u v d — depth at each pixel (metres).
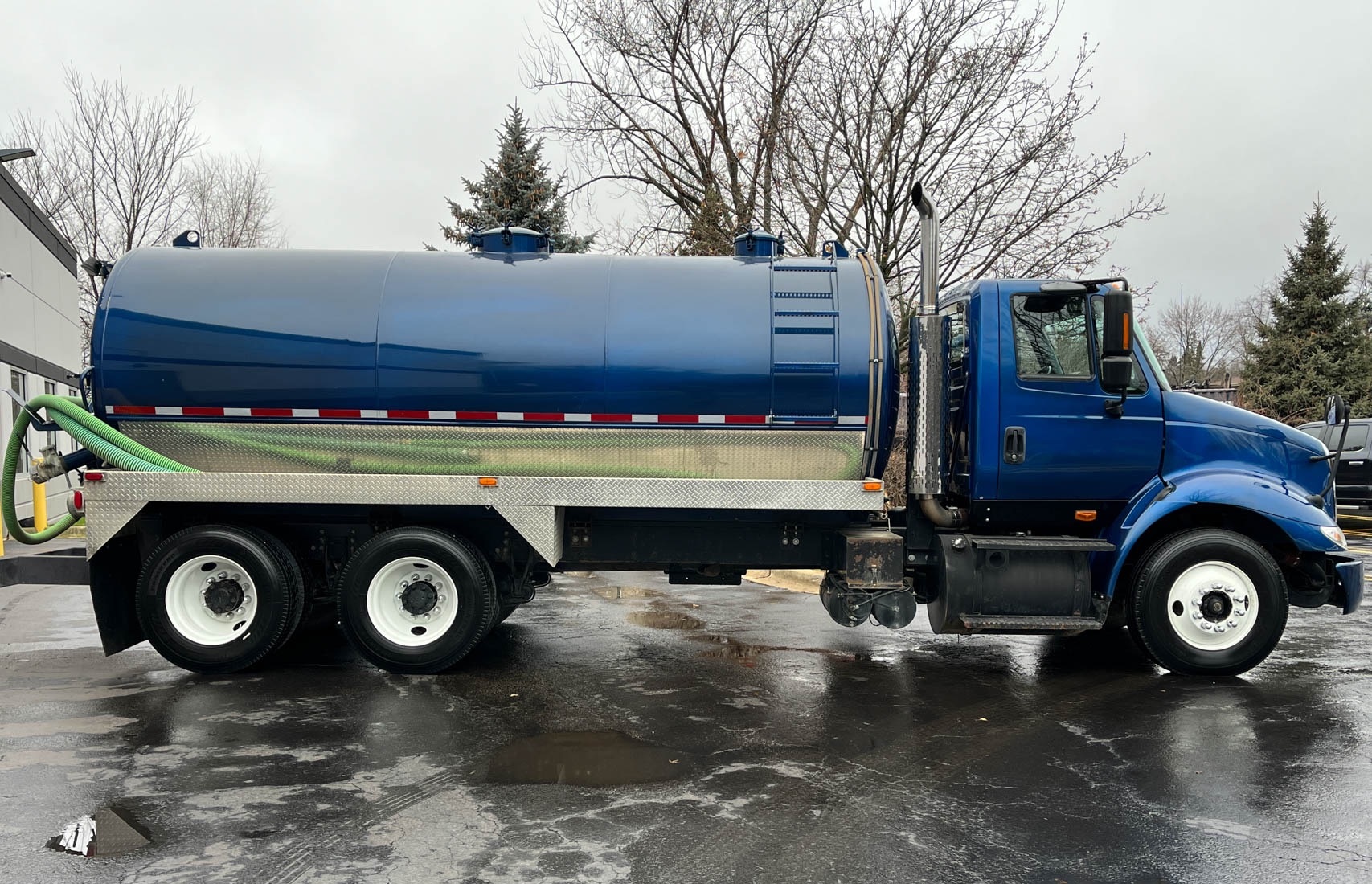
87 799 3.94
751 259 6.44
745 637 7.42
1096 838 3.61
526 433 6.09
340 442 6.11
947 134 13.56
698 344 6.02
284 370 6.04
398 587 6.16
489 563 6.42
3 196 14.72
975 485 6.23
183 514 6.32
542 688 5.82
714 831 3.66
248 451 6.12
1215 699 5.61
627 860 3.39
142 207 30.48
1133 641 6.39
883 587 6.00
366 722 5.06
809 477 6.14
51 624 7.86
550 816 3.80
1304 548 6.02
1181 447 6.19
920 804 3.96
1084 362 6.21
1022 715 5.28
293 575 6.22
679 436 6.08
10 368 15.08
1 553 8.54
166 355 6.04
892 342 6.30
